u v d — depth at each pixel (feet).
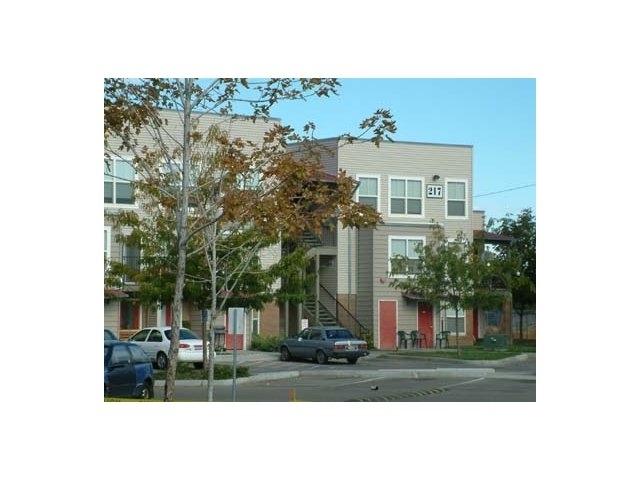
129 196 128.57
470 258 133.80
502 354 134.31
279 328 146.92
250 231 77.25
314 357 121.19
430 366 117.39
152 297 92.94
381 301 150.10
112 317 127.95
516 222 189.26
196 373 95.96
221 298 95.71
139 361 65.51
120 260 126.31
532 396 80.18
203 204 59.31
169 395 53.83
